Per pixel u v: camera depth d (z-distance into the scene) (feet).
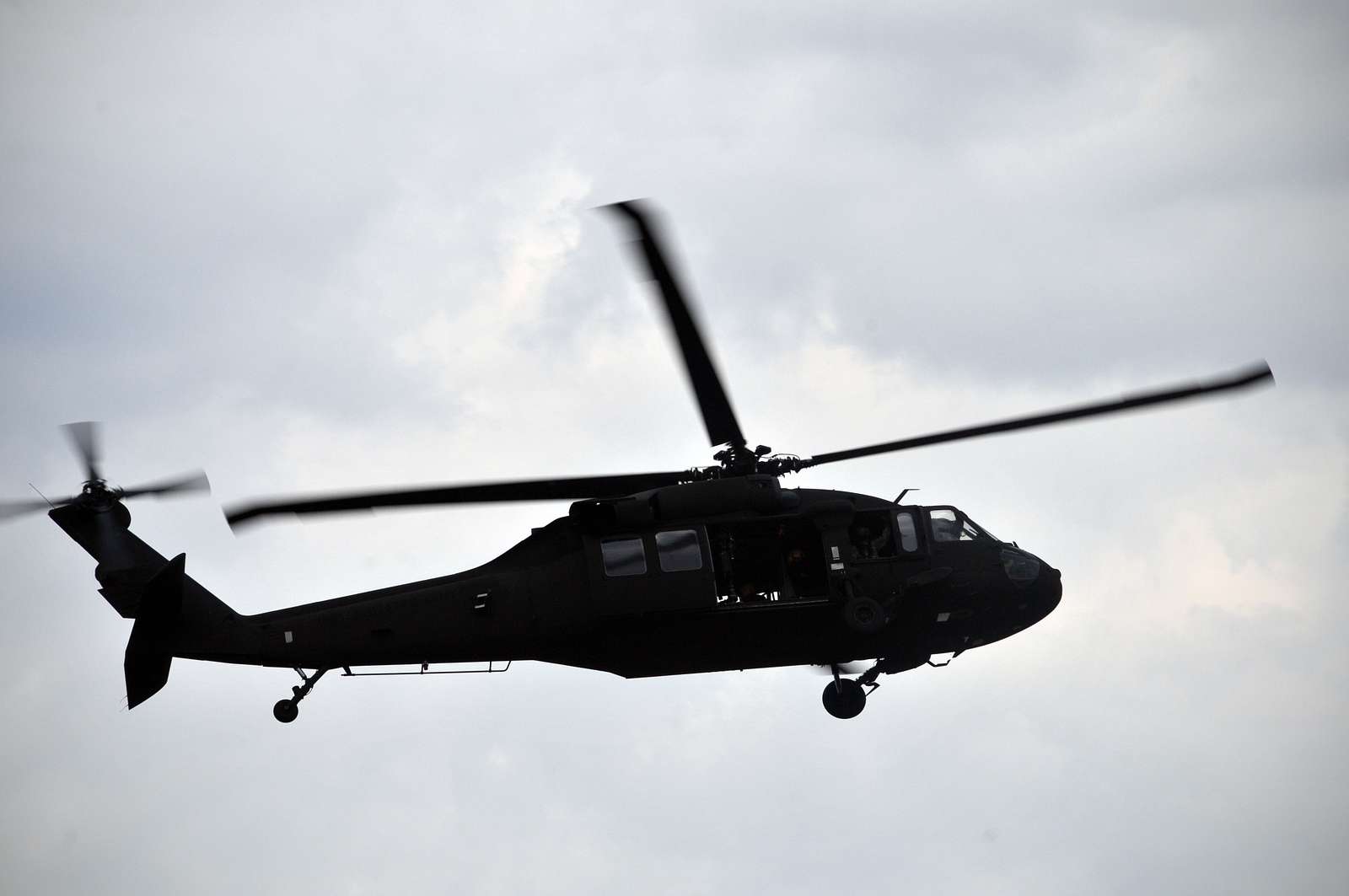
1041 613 281.74
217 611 271.49
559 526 267.18
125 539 292.40
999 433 243.81
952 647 281.95
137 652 270.26
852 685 286.66
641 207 168.45
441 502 238.27
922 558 270.26
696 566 257.96
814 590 268.00
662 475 264.11
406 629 264.52
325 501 225.76
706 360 217.15
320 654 266.98
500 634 263.49
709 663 269.44
